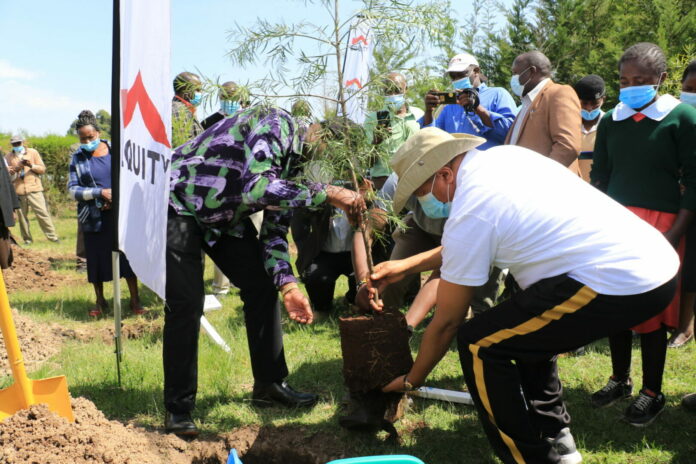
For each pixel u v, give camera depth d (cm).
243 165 317
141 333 516
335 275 559
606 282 245
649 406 338
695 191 337
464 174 263
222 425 347
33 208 1125
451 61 509
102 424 316
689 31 1111
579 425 339
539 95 408
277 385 368
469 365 273
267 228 343
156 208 305
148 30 312
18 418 294
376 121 308
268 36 290
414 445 320
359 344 307
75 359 440
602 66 1173
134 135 317
